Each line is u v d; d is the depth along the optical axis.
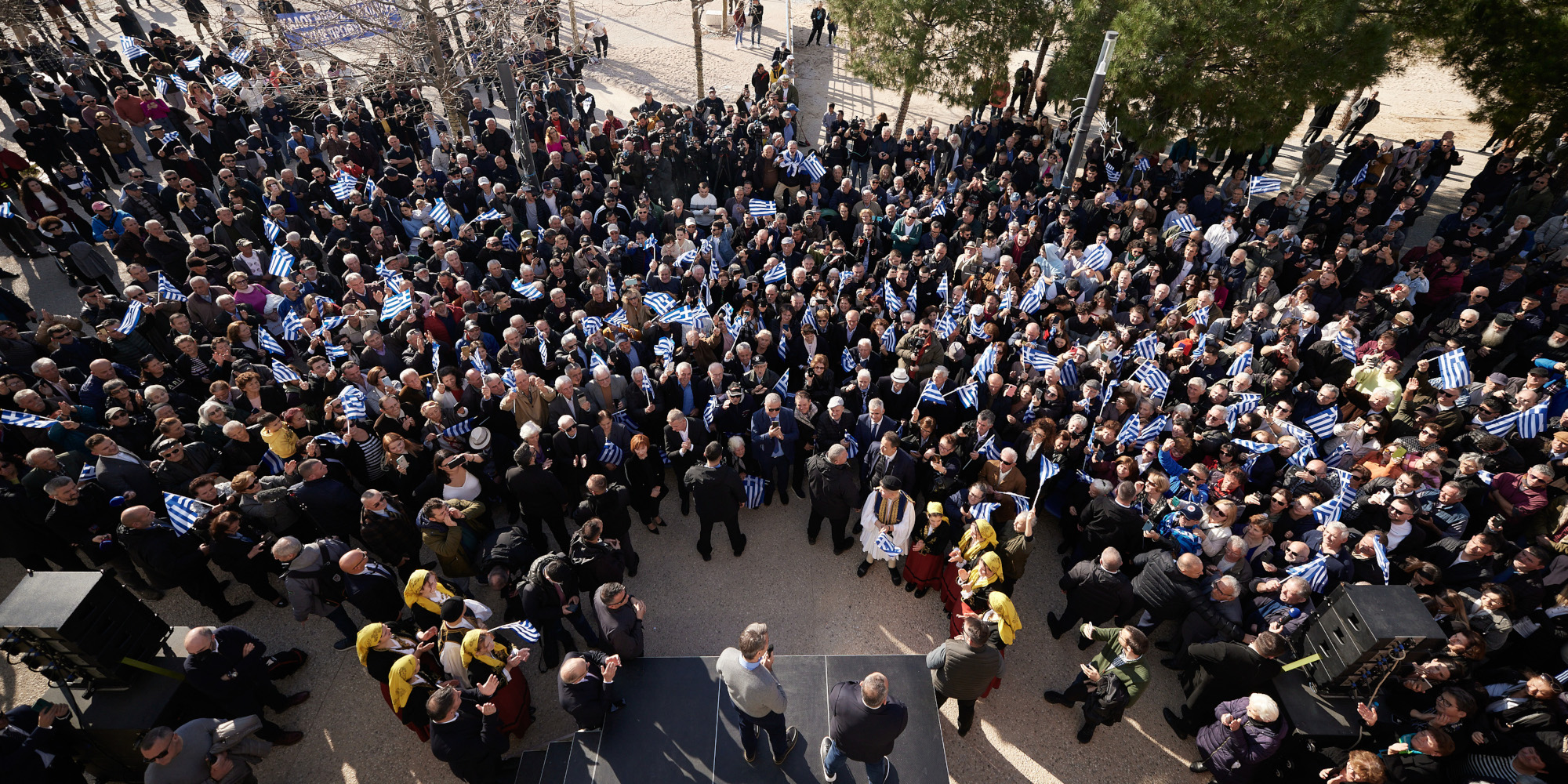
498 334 10.90
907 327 11.24
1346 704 6.70
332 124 15.69
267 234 12.49
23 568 9.18
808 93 25.64
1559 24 14.66
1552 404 9.80
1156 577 7.43
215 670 6.45
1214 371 10.34
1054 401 9.35
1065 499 9.20
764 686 5.99
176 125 16.89
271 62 16.56
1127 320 11.94
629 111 23.03
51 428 8.22
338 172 13.86
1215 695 6.99
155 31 19.56
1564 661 6.91
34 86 16.30
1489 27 15.65
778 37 30.27
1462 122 23.27
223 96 17.22
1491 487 8.62
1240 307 11.03
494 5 15.85
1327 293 12.23
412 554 8.20
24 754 5.99
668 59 27.84
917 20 17.50
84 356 10.05
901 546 8.25
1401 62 17.67
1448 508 8.11
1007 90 19.38
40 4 20.73
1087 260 12.36
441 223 13.27
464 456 8.20
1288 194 14.54
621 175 16.03
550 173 15.01
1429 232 17.48
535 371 10.07
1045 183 16.25
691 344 10.27
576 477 8.91
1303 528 7.93
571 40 29.06
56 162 15.18
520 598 7.38
